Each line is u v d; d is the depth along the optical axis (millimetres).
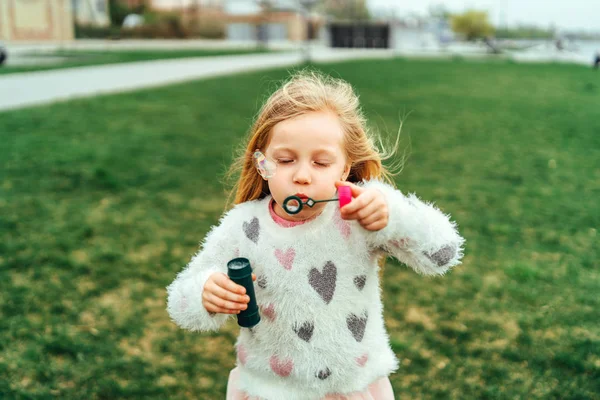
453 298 3463
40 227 4457
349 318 1546
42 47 30484
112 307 3309
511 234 4547
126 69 17000
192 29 46156
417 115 10617
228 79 15133
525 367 2787
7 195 5195
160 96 11797
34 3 33719
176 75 15852
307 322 1524
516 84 16188
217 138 7902
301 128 1504
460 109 11477
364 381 1581
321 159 1515
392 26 39906
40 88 12242
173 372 2740
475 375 2727
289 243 1541
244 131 8445
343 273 1536
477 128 9398
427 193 5617
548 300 3453
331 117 1560
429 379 2691
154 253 4039
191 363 2816
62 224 4531
